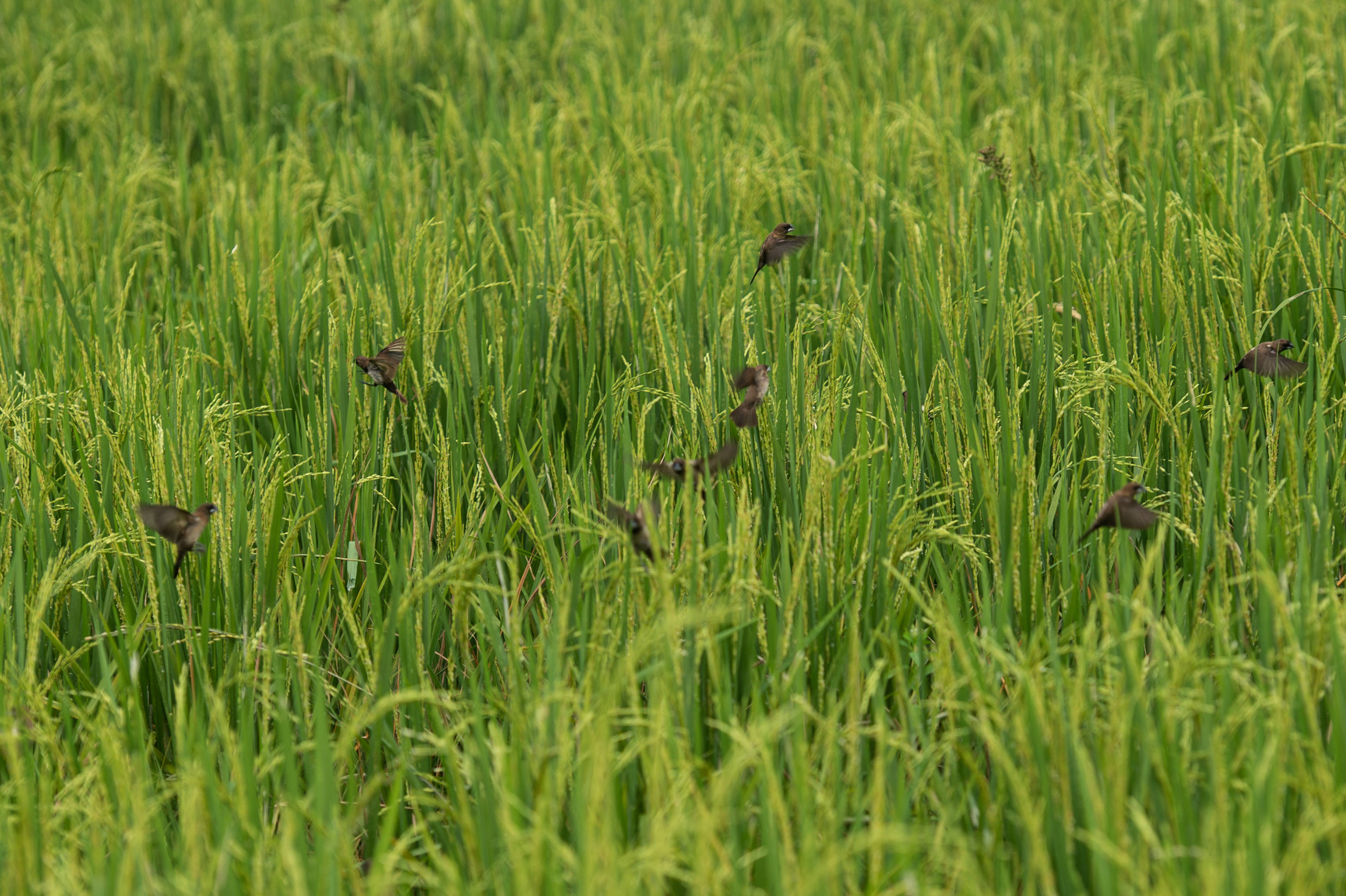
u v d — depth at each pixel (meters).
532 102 17.14
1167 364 8.19
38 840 5.22
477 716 5.61
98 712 6.55
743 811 5.46
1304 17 16.69
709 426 7.96
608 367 8.70
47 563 7.16
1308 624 5.82
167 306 10.53
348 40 18.92
